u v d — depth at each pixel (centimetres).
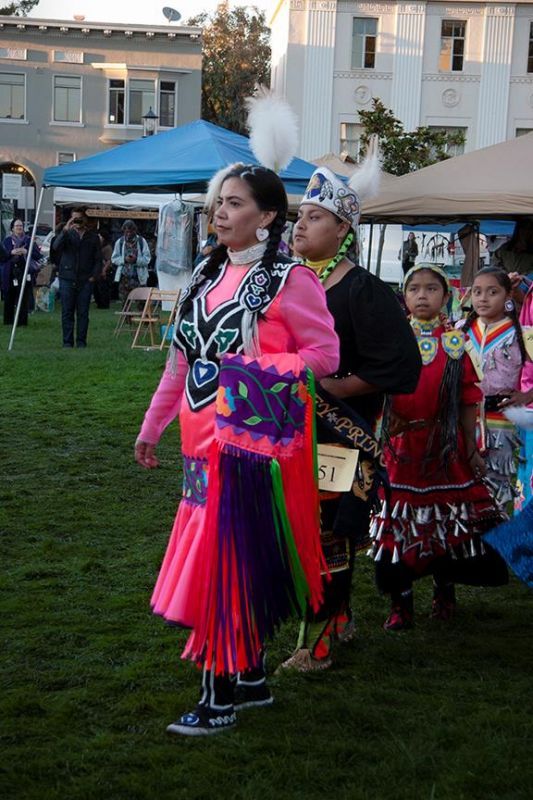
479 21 3534
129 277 1925
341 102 3569
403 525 400
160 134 1277
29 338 1541
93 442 784
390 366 342
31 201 2608
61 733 309
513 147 884
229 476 294
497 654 385
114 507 592
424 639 403
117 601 428
